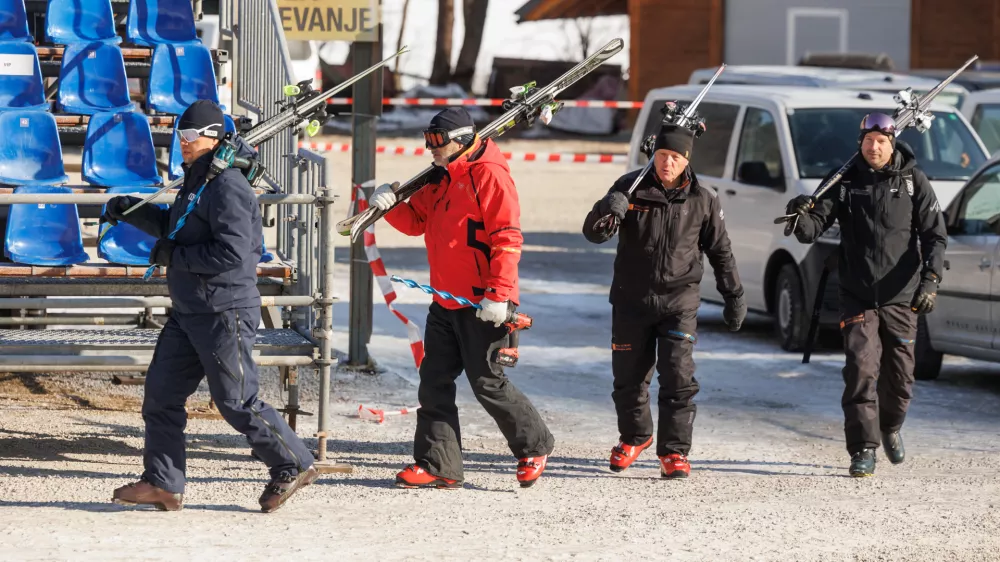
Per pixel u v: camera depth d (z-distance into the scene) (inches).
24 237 573.9
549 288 1139.9
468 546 412.8
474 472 532.4
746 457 574.9
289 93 482.9
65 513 442.6
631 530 438.3
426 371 499.8
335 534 424.5
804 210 527.2
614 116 3117.6
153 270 459.5
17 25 715.4
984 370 805.9
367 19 752.3
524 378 758.5
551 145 2807.6
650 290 516.7
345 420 633.6
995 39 2518.5
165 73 684.1
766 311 876.6
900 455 557.0
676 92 995.3
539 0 2886.3
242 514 449.4
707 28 2598.4
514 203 475.8
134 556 390.0
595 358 824.3
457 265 482.9
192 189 433.7
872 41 2534.5
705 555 409.1
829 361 817.5
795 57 2554.1
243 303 437.4
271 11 653.3
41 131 624.7
